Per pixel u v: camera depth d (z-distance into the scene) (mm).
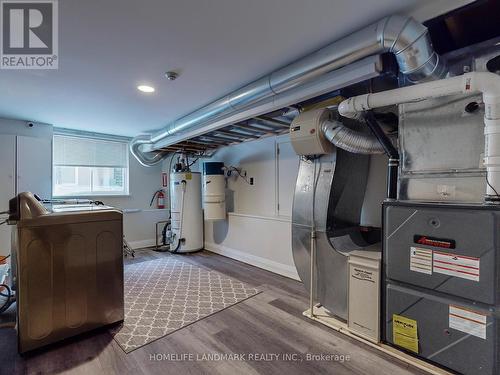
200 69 2242
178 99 2979
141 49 1921
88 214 2184
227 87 2625
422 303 1787
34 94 2807
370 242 2738
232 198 4840
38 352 1975
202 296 2979
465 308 1604
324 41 1849
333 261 2400
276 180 4031
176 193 4941
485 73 1437
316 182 2568
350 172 2633
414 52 1505
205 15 1548
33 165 3930
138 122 4043
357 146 2172
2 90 2684
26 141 3863
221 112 2854
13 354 1954
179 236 4910
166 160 5828
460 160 1753
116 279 2342
